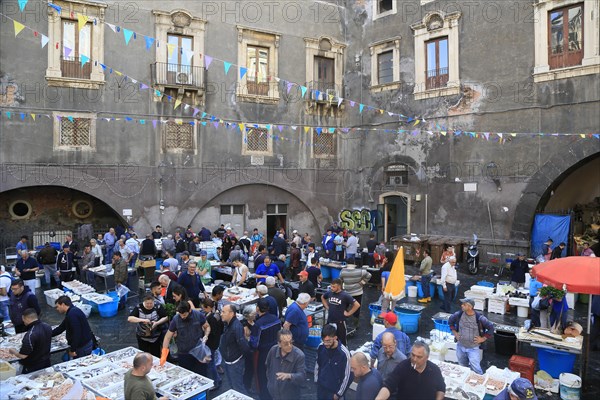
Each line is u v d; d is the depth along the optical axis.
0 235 18.38
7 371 6.38
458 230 19.38
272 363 5.86
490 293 12.52
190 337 6.84
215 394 7.29
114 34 18.83
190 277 9.23
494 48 18.42
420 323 11.39
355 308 8.16
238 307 9.86
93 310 11.94
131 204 19.17
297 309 7.14
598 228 18.92
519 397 5.34
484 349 9.67
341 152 23.22
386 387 5.07
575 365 8.79
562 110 16.81
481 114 18.73
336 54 23.17
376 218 22.03
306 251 17.80
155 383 6.28
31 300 8.44
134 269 14.45
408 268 18.28
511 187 17.95
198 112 20.19
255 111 21.38
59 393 5.86
